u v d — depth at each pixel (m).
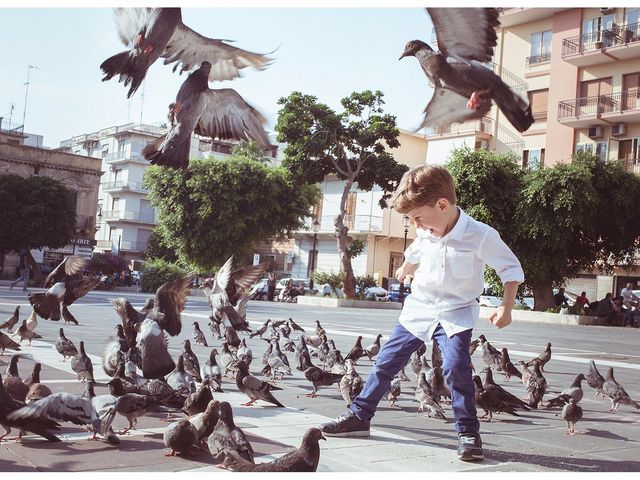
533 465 5.11
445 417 6.93
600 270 35.22
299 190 48.81
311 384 9.41
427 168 5.34
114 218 72.38
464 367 5.21
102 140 76.81
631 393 9.70
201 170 47.44
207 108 3.83
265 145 3.91
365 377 10.22
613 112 37.31
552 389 10.04
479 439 5.16
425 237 5.58
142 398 5.46
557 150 40.06
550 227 31.22
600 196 32.16
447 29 3.55
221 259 48.22
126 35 3.52
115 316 19.61
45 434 4.94
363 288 46.06
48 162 55.91
